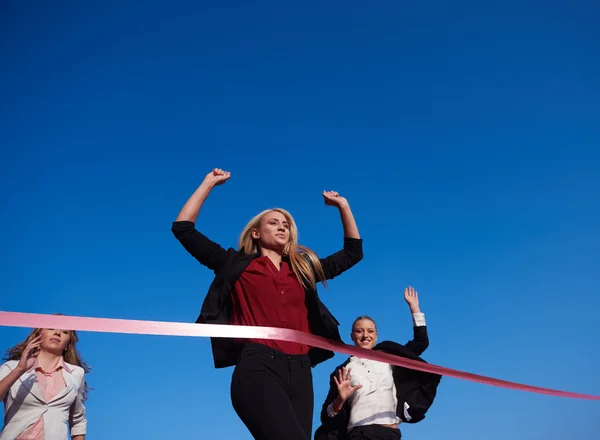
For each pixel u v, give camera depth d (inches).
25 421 128.0
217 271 110.3
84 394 140.9
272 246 113.7
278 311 104.8
